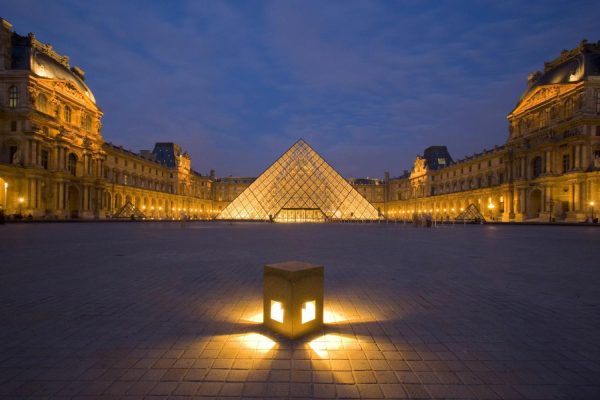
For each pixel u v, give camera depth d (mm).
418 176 126688
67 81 65500
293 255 15953
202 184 143125
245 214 72125
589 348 5398
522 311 7289
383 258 15125
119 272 11461
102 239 24047
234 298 8172
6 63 58000
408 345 5426
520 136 77625
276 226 49531
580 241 24312
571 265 13281
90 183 69000
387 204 149125
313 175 74750
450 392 4070
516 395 4016
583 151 59281
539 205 69188
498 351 5250
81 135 69000
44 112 61188
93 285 9523
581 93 61406
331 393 4023
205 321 6480
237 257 15125
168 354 5031
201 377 4371
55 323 6383
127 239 24219
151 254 16016
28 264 13008
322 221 72562
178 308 7344
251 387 4141
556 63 72125
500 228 45531
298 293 5648
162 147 121500
